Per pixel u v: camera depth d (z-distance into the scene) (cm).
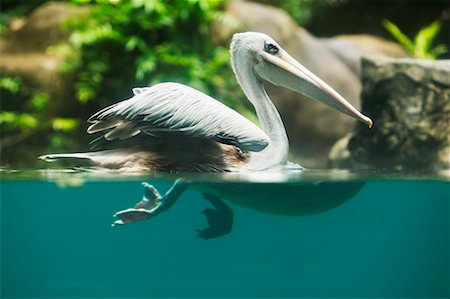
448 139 970
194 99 627
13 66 1370
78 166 722
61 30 1420
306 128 1371
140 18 1366
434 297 1733
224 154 668
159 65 1362
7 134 1333
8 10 1662
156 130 619
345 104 696
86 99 1333
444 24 1948
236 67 722
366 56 1052
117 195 961
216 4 1374
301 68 707
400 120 1002
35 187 907
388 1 1998
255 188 681
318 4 1936
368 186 904
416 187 916
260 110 713
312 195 707
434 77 988
